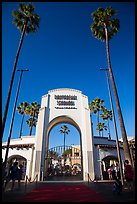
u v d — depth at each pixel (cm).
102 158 2231
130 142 2525
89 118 2314
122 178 1559
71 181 1869
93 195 955
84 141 2191
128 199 838
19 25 2094
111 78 1830
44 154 2095
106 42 2047
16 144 2403
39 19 2145
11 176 1189
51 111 2362
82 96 2495
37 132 2184
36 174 1925
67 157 3684
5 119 1482
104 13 2142
